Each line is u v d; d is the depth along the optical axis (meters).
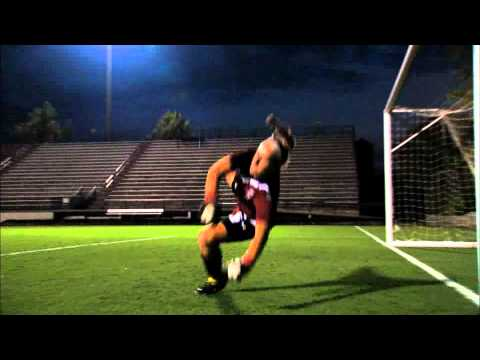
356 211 19.66
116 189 23.14
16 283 4.18
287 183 21.89
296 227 14.95
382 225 16.33
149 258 6.19
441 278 4.34
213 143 26.20
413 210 12.59
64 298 3.47
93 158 26.17
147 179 23.67
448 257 6.17
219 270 3.42
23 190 23.86
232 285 3.99
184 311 3.00
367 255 6.43
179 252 7.00
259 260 5.83
